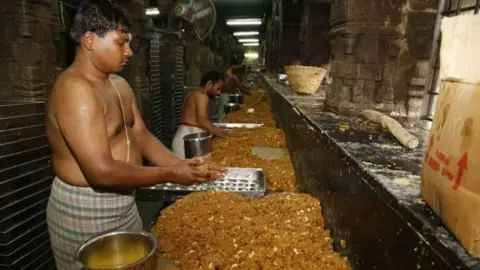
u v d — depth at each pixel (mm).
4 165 2197
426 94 2328
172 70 7891
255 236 1543
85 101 1404
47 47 2920
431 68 2281
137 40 5340
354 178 1298
